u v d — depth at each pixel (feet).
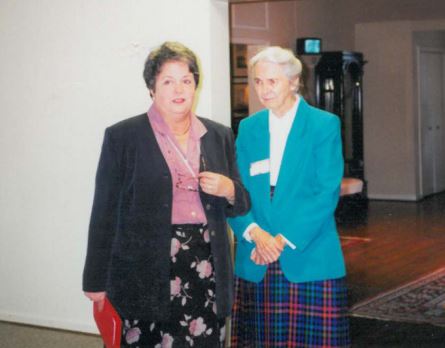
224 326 8.62
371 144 33.17
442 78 35.14
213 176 8.02
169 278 8.09
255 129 9.66
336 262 9.48
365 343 12.85
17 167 14.07
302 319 9.44
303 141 9.33
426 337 13.16
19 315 14.33
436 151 34.94
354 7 31.65
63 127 13.56
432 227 25.68
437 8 30.30
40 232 13.99
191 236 8.17
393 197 33.06
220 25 12.19
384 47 32.30
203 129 8.41
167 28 12.36
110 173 8.20
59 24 13.38
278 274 9.44
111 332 8.48
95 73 13.16
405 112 32.40
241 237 9.49
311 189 9.37
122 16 12.80
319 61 29.48
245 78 24.81
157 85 8.04
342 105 29.66
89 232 8.29
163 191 8.07
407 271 18.84
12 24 13.80
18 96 13.91
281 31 27.22
